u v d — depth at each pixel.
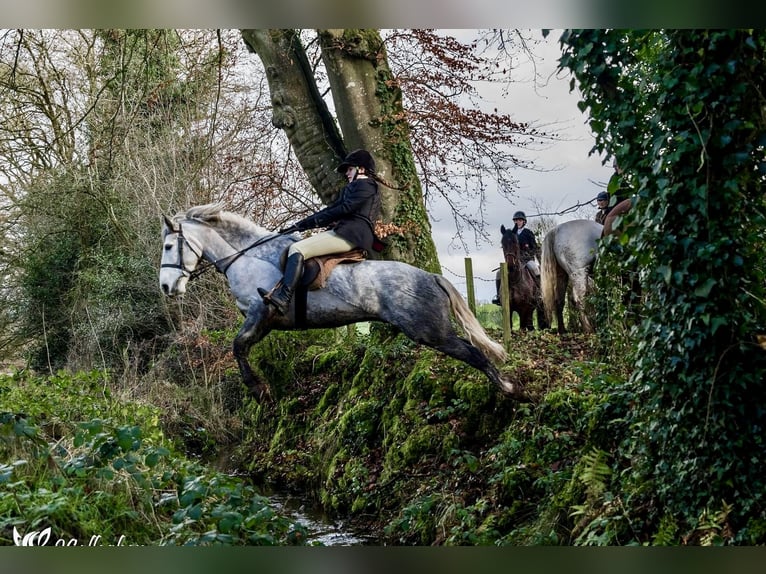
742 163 5.41
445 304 8.23
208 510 6.14
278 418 12.98
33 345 18.41
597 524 5.80
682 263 5.56
